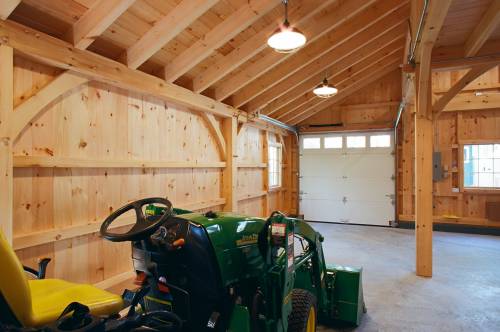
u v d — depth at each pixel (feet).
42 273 6.00
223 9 9.91
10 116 6.82
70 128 8.67
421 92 11.50
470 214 20.76
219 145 15.48
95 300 4.93
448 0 7.18
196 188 14.01
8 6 6.47
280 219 5.90
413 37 11.27
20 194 7.56
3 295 3.82
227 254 5.15
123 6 7.50
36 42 7.29
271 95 16.52
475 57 11.97
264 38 11.38
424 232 12.42
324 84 14.74
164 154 12.10
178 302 5.08
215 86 14.25
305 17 10.76
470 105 20.42
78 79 8.52
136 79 10.09
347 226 23.40
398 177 23.20
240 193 18.51
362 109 24.09
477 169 20.81
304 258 7.47
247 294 5.76
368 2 11.78
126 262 10.47
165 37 9.12
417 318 8.98
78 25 7.97
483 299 10.26
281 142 24.85
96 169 9.49
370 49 16.52
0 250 3.76
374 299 10.28
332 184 24.98
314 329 7.15
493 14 9.30
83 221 9.07
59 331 3.68
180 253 4.91
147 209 5.74
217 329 5.06
